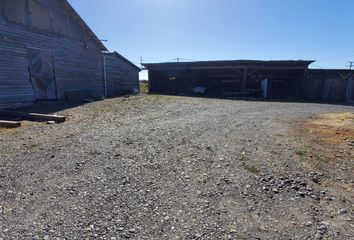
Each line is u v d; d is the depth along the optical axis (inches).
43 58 453.7
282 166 159.5
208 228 94.1
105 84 675.4
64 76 511.5
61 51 501.4
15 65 393.7
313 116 373.1
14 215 96.8
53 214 98.3
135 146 189.2
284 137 232.8
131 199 112.6
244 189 127.4
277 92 958.4
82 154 167.3
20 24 402.3
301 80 819.4
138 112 361.4
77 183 125.3
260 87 900.6
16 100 395.5
